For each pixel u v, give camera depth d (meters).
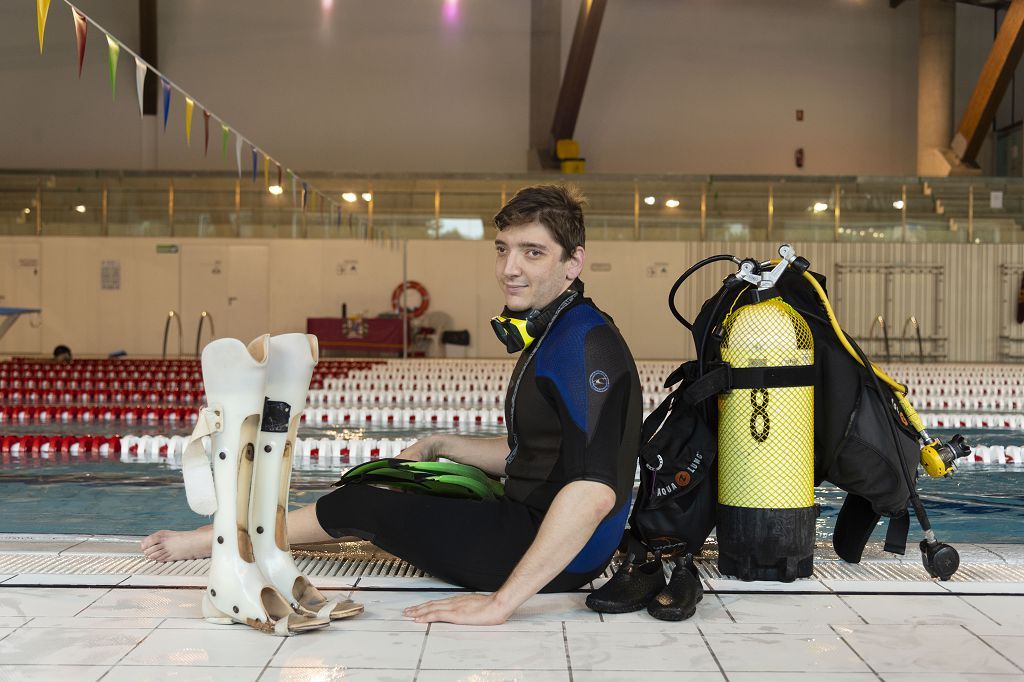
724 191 17.78
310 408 8.26
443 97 19.88
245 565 2.14
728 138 20.05
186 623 2.16
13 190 17.72
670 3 20.02
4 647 1.99
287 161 19.80
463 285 17.97
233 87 19.69
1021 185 17.56
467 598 2.23
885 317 17.83
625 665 1.91
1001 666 1.92
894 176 17.56
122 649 1.98
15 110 19.33
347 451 6.18
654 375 12.16
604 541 2.34
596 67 20.02
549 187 2.32
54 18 19.30
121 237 17.89
